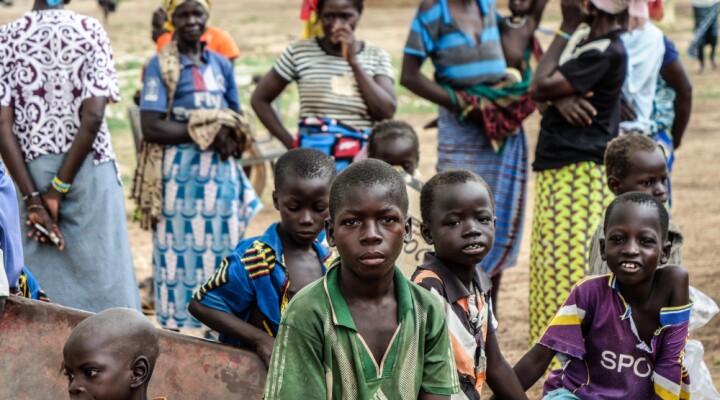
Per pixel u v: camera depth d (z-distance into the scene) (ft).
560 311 12.96
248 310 12.77
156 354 10.20
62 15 17.72
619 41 18.42
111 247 18.29
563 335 12.84
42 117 17.69
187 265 20.72
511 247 22.47
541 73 18.74
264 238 12.73
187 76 20.43
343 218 9.50
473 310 11.82
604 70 18.13
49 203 17.71
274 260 12.60
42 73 17.62
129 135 47.24
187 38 20.42
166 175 20.49
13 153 17.62
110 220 18.28
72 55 17.61
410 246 15.62
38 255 17.90
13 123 17.79
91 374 9.71
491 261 22.34
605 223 12.66
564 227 18.43
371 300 9.75
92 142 17.71
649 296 12.56
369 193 9.43
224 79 21.30
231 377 12.23
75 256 17.99
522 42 23.32
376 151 17.03
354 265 9.49
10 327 12.12
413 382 9.78
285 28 87.86
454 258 11.75
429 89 22.04
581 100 18.20
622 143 15.57
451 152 22.62
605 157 16.01
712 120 49.01
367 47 20.95
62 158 17.87
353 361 9.56
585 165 18.35
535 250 18.97
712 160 40.98
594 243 14.89
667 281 12.52
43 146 17.75
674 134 20.93
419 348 9.84
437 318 10.00
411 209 15.64
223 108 20.94
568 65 18.28
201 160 20.44
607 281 12.80
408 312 9.77
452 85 22.26
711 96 54.95
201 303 12.57
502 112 22.03
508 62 23.25
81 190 17.90
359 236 9.45
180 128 20.24
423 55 22.12
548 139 18.78
